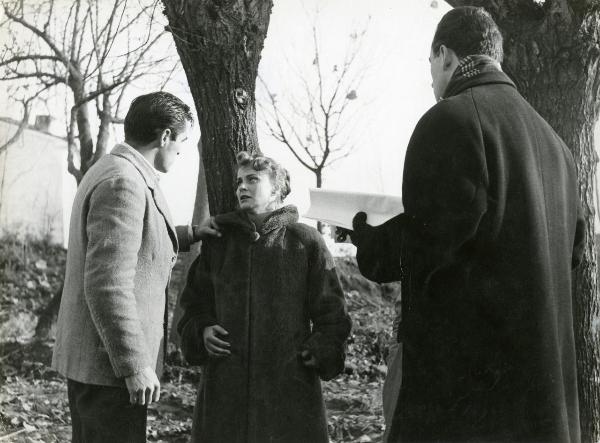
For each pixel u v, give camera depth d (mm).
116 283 2533
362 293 7320
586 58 3744
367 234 2527
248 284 3047
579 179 3801
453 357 2293
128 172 2672
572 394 2365
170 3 3672
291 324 3018
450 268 2277
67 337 2674
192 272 3234
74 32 6816
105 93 6973
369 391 5453
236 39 3637
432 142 2318
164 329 2789
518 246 2266
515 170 2307
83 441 2682
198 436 3061
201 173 6359
